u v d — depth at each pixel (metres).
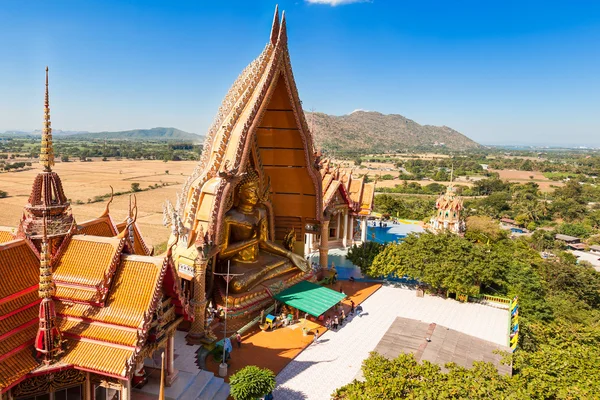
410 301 44.56
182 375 26.06
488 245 55.38
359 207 62.44
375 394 18.41
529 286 45.25
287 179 43.84
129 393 20.17
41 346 19.03
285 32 37.22
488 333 37.56
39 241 22.02
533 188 188.38
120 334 20.20
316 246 58.94
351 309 40.88
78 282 21.39
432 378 19.80
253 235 40.75
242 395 22.56
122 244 22.30
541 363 23.08
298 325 36.62
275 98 39.31
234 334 33.66
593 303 53.50
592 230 119.12
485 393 18.23
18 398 18.89
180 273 32.72
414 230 80.06
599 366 22.48
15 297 20.22
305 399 26.16
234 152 34.47
